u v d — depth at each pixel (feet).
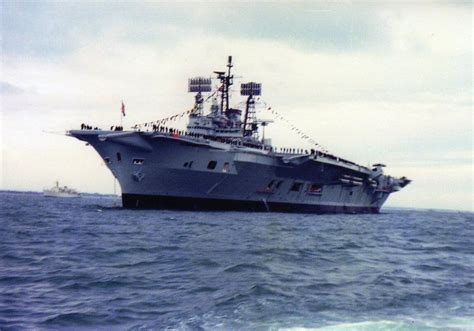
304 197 222.28
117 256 78.33
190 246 90.43
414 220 253.03
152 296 52.21
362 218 227.40
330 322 43.60
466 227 207.82
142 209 180.65
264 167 191.72
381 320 44.57
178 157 172.24
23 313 46.01
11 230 119.44
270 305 48.70
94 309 47.21
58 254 80.18
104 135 162.09
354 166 228.43
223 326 42.19
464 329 42.39
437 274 70.59
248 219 161.68
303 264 74.54
